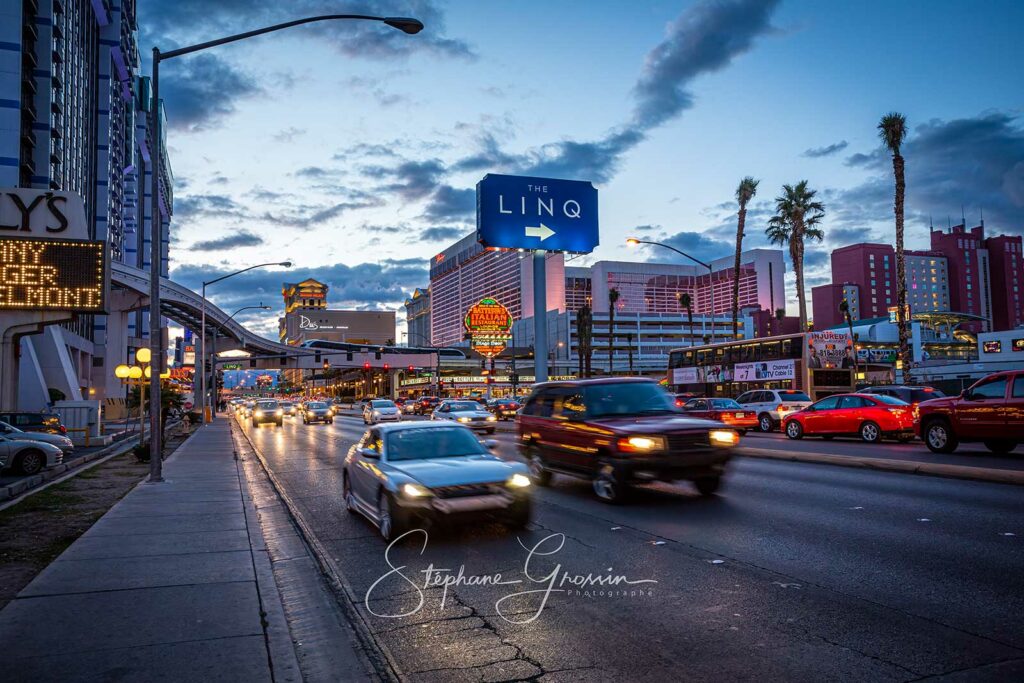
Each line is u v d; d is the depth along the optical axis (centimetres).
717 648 450
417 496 768
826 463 1488
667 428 986
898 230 3816
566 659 440
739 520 873
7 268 2366
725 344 3938
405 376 13512
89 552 735
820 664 419
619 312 15975
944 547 704
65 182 6456
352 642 482
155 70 1477
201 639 465
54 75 5928
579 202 4062
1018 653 428
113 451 2464
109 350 6575
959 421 1580
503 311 6662
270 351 9881
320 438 3005
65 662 421
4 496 1279
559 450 1148
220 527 885
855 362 3425
